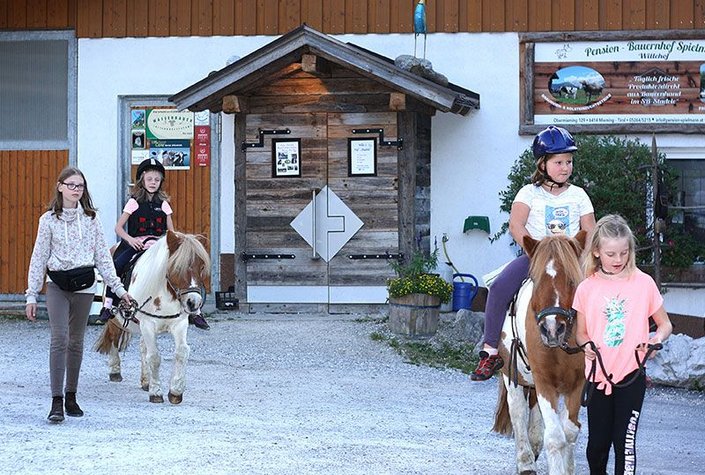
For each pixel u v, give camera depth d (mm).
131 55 16203
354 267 15211
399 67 14070
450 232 15594
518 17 15469
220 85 14469
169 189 16156
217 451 7906
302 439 8539
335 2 15836
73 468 7246
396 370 12430
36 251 9062
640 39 15305
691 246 14938
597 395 6453
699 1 15250
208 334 13945
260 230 15375
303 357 12898
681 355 12492
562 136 7309
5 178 16625
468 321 13969
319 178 15242
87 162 16344
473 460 8070
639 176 14141
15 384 10898
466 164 15555
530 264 6805
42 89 16531
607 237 6285
